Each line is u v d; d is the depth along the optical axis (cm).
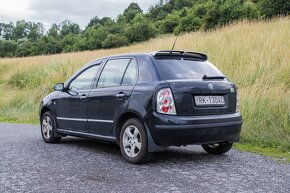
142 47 2962
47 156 625
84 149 694
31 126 1107
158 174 499
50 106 765
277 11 3130
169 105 523
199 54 625
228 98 580
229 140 575
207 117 541
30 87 1897
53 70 1988
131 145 562
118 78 615
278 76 1103
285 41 1428
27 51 10100
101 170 523
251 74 1148
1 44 11312
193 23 5581
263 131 757
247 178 479
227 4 4119
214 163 568
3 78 2455
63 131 731
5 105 1584
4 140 812
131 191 423
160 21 9000
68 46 9412
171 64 576
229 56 1417
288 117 786
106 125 612
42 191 425
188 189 429
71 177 486
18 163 571
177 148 702
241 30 1881
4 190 429
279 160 592
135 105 551
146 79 559
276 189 432
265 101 871
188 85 538
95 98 636
